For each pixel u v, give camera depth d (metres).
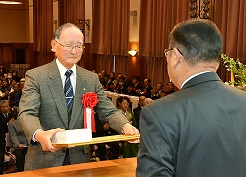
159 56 9.27
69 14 13.83
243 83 2.21
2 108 6.14
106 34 11.34
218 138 1.08
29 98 2.02
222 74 7.18
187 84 1.17
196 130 1.08
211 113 1.10
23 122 1.89
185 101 1.12
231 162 1.09
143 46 9.82
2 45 18.17
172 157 1.08
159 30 9.22
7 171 5.46
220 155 1.08
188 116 1.09
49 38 15.43
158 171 1.05
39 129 1.81
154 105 1.14
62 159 2.08
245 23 6.79
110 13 11.17
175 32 1.18
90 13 12.53
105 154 5.51
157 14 9.29
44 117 2.09
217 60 1.17
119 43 10.91
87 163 1.99
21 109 1.98
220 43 1.16
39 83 2.06
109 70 11.67
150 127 1.11
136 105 7.46
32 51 17.50
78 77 2.16
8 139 5.36
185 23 1.18
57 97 2.08
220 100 1.13
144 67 10.16
